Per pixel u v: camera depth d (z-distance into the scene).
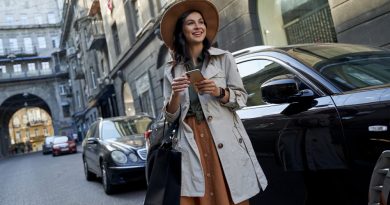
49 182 11.45
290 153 2.72
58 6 66.75
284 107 2.91
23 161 29.72
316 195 2.54
